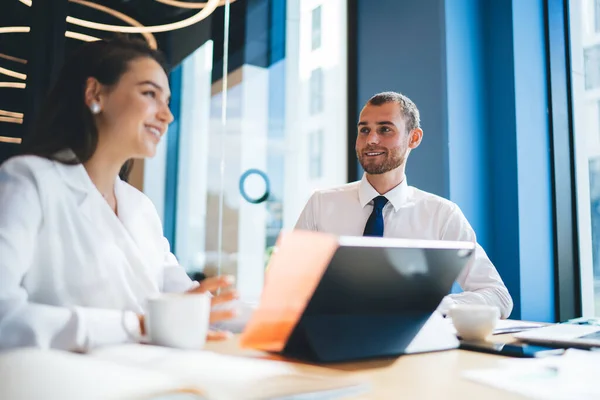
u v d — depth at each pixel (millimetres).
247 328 884
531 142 2564
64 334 801
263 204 3768
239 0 3719
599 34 2568
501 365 776
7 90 2512
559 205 2580
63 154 1156
